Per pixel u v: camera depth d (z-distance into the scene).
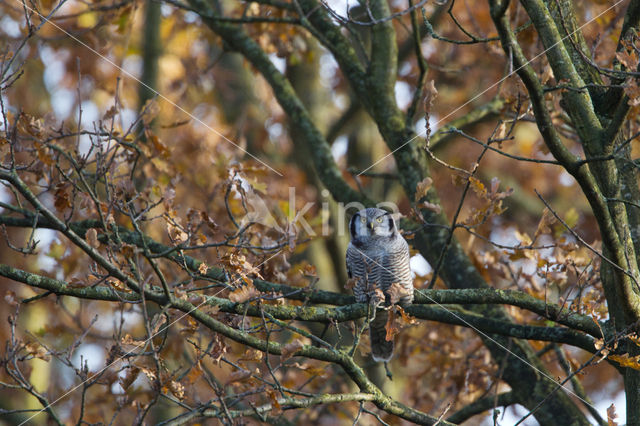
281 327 7.61
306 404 7.38
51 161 7.24
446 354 12.31
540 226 8.20
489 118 12.72
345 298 8.84
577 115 7.93
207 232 9.09
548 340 8.66
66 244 10.23
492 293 8.62
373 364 10.98
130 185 8.34
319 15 13.57
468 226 8.21
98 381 7.42
